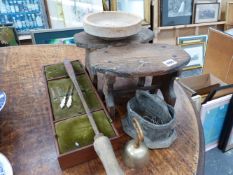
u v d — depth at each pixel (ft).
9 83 2.70
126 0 6.01
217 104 3.94
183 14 6.70
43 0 5.25
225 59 5.01
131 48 2.09
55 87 2.31
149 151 1.76
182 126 2.07
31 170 1.69
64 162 1.63
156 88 2.17
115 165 1.38
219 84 4.73
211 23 6.99
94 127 1.74
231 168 4.23
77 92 2.20
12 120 2.15
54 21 5.50
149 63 1.86
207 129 4.20
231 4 6.71
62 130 1.77
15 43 5.05
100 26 2.04
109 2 5.93
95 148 1.52
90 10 5.56
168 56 1.97
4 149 1.87
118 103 2.23
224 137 4.38
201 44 7.05
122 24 2.23
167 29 6.82
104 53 2.01
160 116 1.93
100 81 2.34
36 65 3.08
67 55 3.31
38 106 2.32
